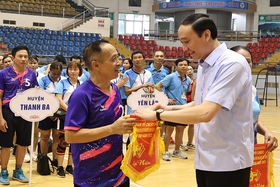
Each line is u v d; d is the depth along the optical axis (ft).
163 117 6.78
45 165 16.20
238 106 6.89
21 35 56.59
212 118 6.68
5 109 14.33
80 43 60.03
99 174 7.28
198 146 7.17
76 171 7.37
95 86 7.23
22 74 14.49
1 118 14.02
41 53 56.03
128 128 6.88
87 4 70.74
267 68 50.11
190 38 6.81
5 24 59.98
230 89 6.59
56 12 64.95
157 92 16.26
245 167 7.03
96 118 7.16
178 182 15.47
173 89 19.43
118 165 7.50
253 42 67.87
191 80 21.04
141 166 7.40
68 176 16.17
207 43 6.85
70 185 14.88
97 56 7.14
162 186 14.87
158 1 75.20
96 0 73.61
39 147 17.60
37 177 15.87
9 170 16.72
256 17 73.61
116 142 7.44
